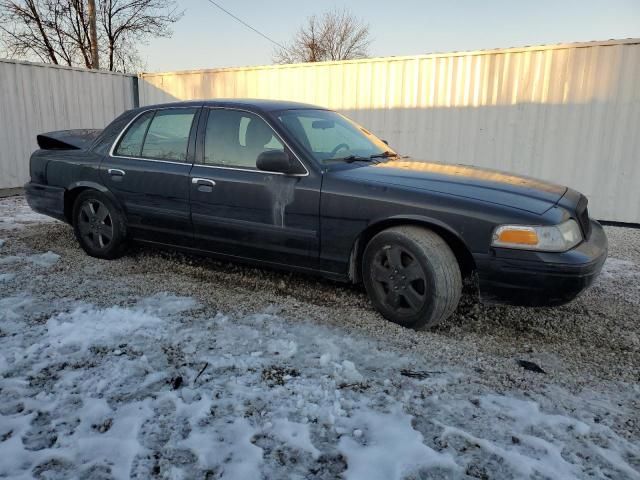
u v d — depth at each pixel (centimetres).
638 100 705
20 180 959
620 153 731
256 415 241
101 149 479
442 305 320
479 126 826
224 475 202
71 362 287
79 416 238
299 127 395
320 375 277
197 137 421
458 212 317
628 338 337
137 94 1158
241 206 391
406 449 218
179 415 240
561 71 749
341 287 421
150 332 325
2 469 203
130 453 214
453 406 251
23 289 402
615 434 231
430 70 848
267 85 1003
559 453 218
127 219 465
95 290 403
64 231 618
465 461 212
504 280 309
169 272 455
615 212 750
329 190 354
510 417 243
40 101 973
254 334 324
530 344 324
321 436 227
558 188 363
